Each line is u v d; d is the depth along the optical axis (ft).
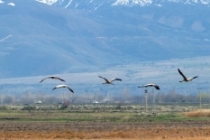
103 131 343.46
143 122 441.68
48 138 302.04
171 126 391.24
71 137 306.14
